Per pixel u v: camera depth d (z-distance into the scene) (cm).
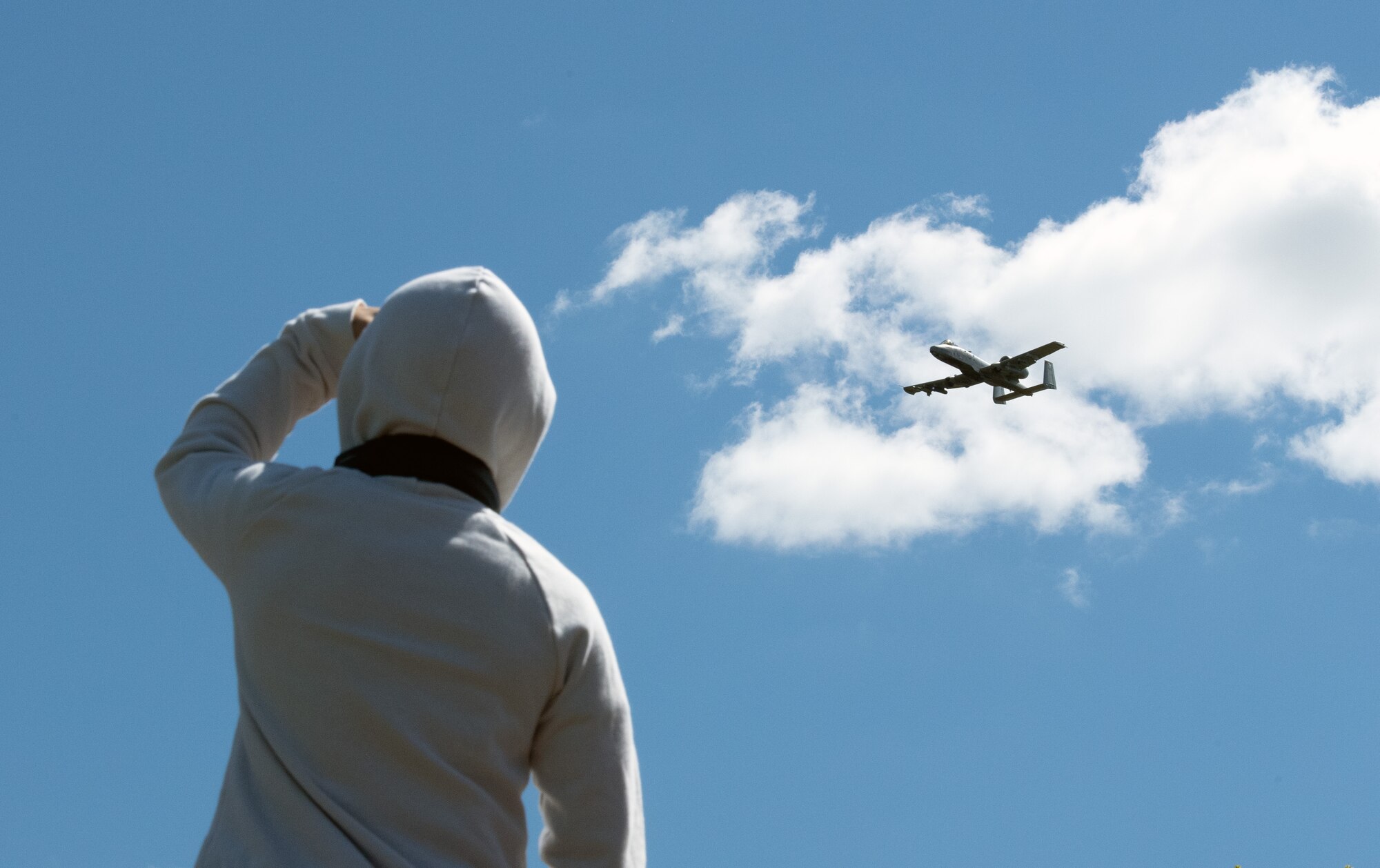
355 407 267
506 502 279
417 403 254
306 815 222
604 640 258
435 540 242
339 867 215
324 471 250
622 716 255
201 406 279
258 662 238
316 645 234
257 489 249
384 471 252
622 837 243
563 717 248
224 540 248
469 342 255
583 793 245
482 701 236
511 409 262
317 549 240
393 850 219
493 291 265
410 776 227
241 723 241
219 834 229
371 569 238
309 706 231
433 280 265
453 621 237
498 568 244
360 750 228
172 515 264
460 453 256
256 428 278
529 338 266
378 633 234
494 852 230
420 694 231
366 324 291
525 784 244
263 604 239
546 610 246
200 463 264
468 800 229
